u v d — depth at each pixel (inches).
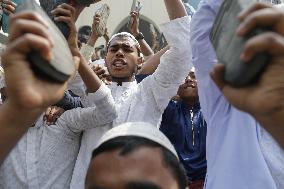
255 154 73.5
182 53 110.8
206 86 79.9
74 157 115.6
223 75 33.1
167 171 43.8
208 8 80.1
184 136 132.3
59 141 113.0
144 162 42.8
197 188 128.2
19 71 32.0
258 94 30.7
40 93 32.9
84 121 110.5
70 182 112.9
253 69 29.5
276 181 73.7
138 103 116.7
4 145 35.1
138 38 193.6
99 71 133.3
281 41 27.6
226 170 73.2
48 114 115.3
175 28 111.7
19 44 30.6
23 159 111.3
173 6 113.0
